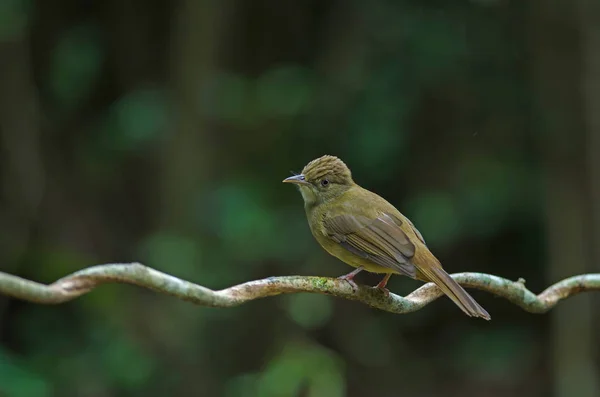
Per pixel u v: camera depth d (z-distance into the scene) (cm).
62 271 1421
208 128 1466
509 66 1498
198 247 1358
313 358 1305
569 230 1430
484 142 1502
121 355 1297
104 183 1550
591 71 1370
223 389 1333
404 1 1511
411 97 1491
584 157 1407
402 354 1562
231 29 1515
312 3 1564
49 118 1546
